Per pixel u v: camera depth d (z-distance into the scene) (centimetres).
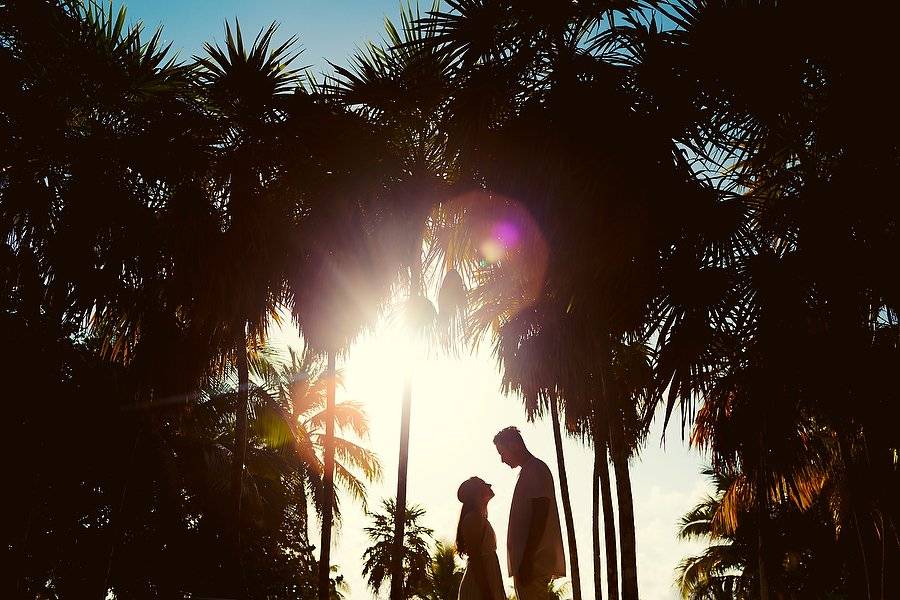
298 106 1106
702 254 664
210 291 1116
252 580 1709
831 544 1994
